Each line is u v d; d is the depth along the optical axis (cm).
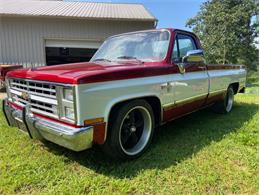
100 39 1221
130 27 1224
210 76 472
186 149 353
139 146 335
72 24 1192
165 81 352
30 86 308
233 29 1755
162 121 363
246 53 1975
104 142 290
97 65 339
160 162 314
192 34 442
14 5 1308
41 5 1388
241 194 248
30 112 314
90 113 263
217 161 315
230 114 564
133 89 304
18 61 1181
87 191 253
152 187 259
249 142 369
